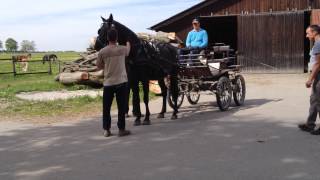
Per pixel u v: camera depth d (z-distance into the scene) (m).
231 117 11.82
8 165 7.47
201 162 7.36
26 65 38.56
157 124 11.02
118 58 9.48
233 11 27.34
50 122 11.68
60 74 21.78
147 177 6.62
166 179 6.50
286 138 9.12
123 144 8.85
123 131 9.66
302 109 13.07
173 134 9.70
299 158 7.54
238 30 27.58
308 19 28.16
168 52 11.75
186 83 12.73
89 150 8.41
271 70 27.28
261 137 9.23
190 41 14.26
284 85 20.64
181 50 12.84
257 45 27.41
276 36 27.06
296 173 6.70
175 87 11.98
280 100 15.34
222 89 12.83
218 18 30.98
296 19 26.64
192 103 14.45
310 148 8.24
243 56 27.67
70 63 22.27
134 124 10.90
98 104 15.00
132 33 10.45
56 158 7.86
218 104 12.81
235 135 9.48
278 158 7.55
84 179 6.61
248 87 20.16
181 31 27.19
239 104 14.11
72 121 11.81
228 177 6.54
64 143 9.06
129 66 10.52
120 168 7.13
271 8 26.95
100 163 7.46
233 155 7.78
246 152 7.98
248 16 27.31
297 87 19.64
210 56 13.17
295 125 10.55
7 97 16.95
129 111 13.13
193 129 10.23
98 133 10.03
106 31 10.02
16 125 11.27
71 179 6.63
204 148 8.33
